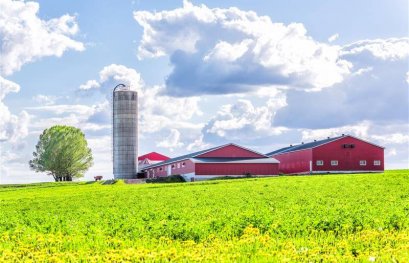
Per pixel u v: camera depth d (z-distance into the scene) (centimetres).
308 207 3141
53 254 1848
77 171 13400
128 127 11944
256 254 1720
